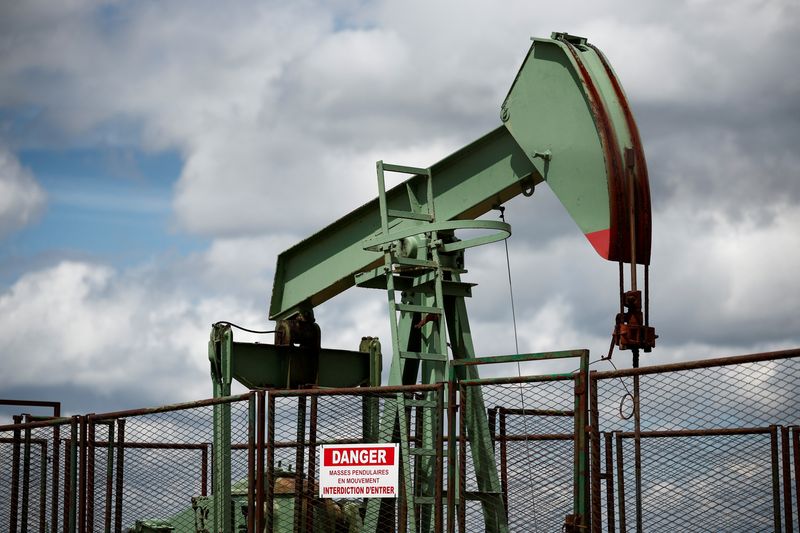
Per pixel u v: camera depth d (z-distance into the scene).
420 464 12.32
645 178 11.45
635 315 11.00
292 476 12.67
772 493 10.95
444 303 13.27
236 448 14.43
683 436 11.85
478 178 13.09
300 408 11.62
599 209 11.62
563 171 11.95
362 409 12.19
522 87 12.38
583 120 11.80
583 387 10.11
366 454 11.14
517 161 12.69
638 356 11.05
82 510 12.72
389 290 12.74
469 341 13.09
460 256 13.30
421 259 13.03
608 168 11.40
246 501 12.95
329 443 11.37
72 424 12.96
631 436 11.90
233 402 11.74
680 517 11.25
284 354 14.80
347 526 12.59
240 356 14.47
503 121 12.49
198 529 13.38
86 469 12.81
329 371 15.02
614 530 11.57
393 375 12.45
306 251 15.20
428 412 12.43
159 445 14.75
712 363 9.41
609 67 11.96
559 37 12.20
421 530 11.90
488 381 10.56
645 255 11.38
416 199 13.70
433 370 12.70
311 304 15.28
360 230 14.55
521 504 10.68
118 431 12.98
